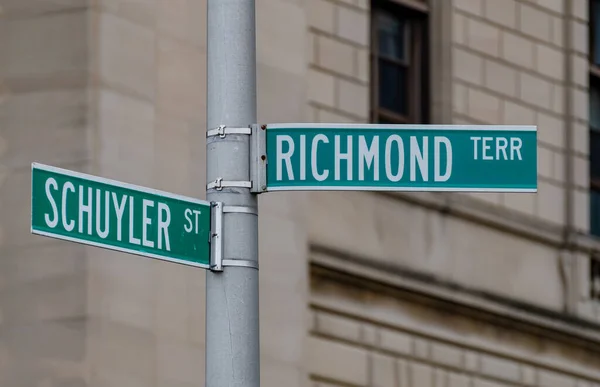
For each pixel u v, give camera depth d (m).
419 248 22.73
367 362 21.56
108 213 10.00
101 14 17.95
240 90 10.16
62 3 18.11
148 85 18.25
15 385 17.52
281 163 10.21
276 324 19.53
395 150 10.42
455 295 22.98
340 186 10.29
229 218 10.03
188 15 18.89
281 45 20.08
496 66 24.83
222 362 9.84
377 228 22.14
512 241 24.28
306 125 10.30
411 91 24.03
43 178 9.77
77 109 17.77
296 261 19.98
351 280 21.52
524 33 25.41
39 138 17.89
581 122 25.98
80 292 17.38
